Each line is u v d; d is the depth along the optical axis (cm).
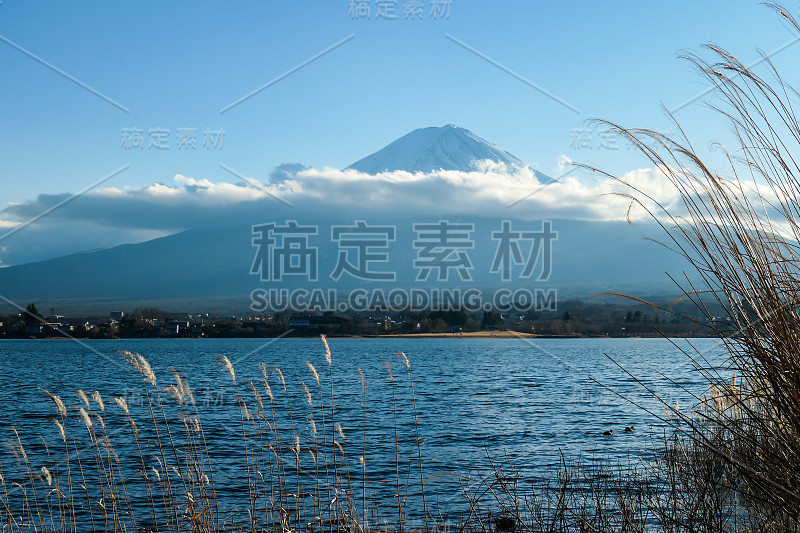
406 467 1281
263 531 728
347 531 731
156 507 961
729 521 466
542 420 2061
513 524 677
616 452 1305
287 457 1211
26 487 1140
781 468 361
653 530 536
